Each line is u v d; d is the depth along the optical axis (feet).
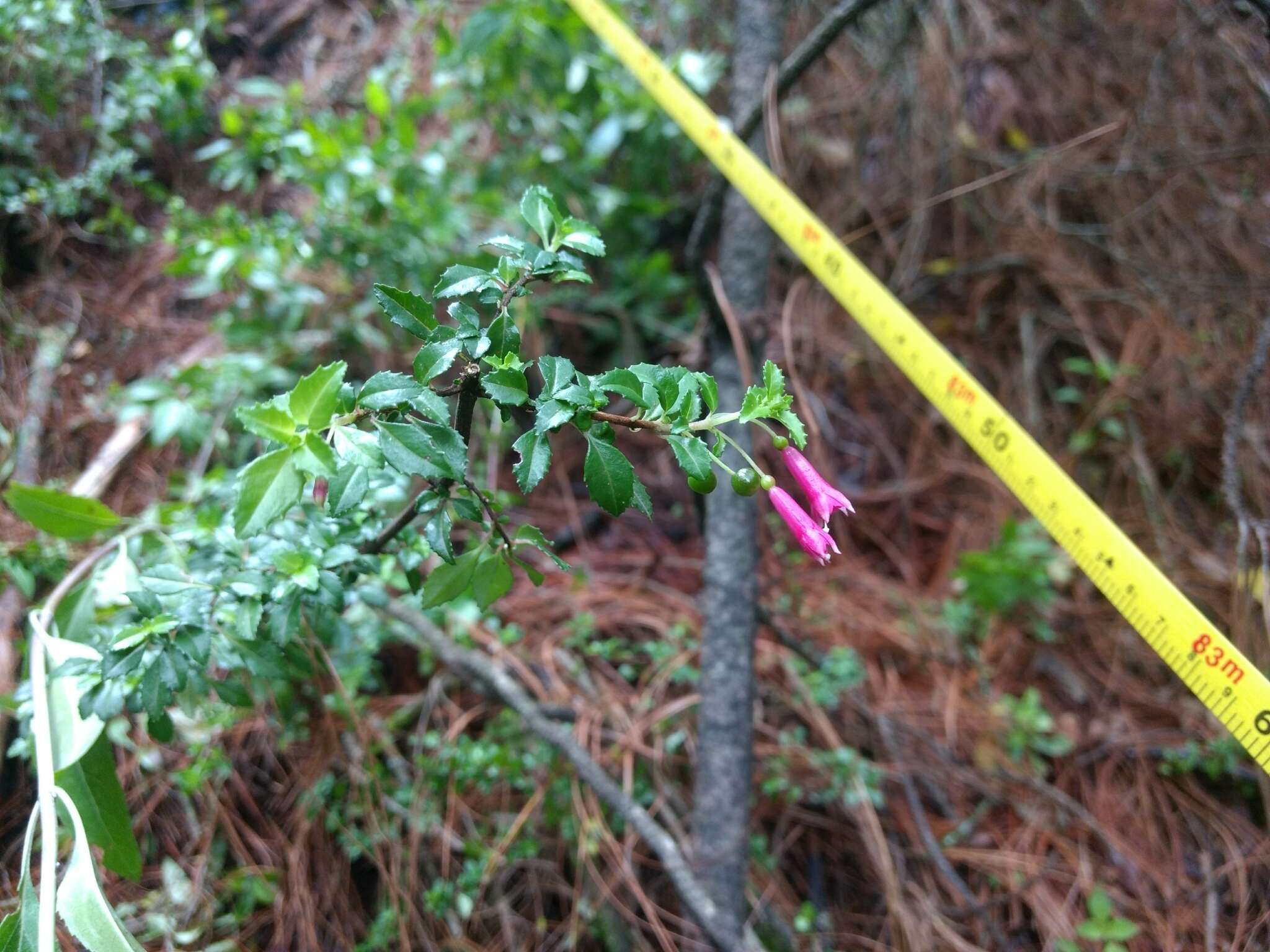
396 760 7.56
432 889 7.02
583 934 7.02
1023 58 12.96
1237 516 8.27
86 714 4.69
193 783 6.85
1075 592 9.93
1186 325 11.25
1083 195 12.35
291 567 4.81
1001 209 12.43
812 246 8.32
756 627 7.83
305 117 9.86
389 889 6.93
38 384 9.42
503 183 11.19
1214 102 11.59
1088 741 8.65
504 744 7.77
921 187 12.62
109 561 6.42
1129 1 12.41
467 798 7.57
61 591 5.93
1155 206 11.73
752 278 9.79
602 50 11.48
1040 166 12.37
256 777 7.46
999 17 13.26
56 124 10.60
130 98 9.79
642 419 3.73
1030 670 9.41
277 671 5.08
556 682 8.38
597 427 3.72
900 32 12.32
